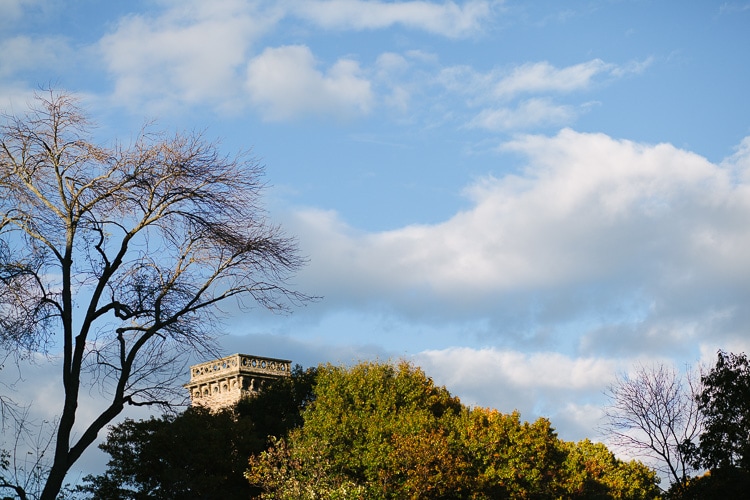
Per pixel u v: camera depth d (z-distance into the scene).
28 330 36.47
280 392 76.69
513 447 64.81
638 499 80.81
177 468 57.66
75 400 35.66
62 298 36.69
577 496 75.00
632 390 47.78
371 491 57.38
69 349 36.19
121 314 37.97
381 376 70.81
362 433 63.72
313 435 62.75
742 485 38.41
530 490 64.69
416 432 62.66
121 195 37.53
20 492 33.09
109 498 56.72
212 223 38.56
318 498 50.09
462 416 68.69
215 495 59.06
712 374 40.25
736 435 39.09
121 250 37.50
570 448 84.38
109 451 58.81
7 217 36.78
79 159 37.41
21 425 33.69
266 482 52.22
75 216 37.09
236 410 74.31
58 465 34.59
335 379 69.56
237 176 39.06
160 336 38.34
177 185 37.97
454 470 60.31
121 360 37.50
